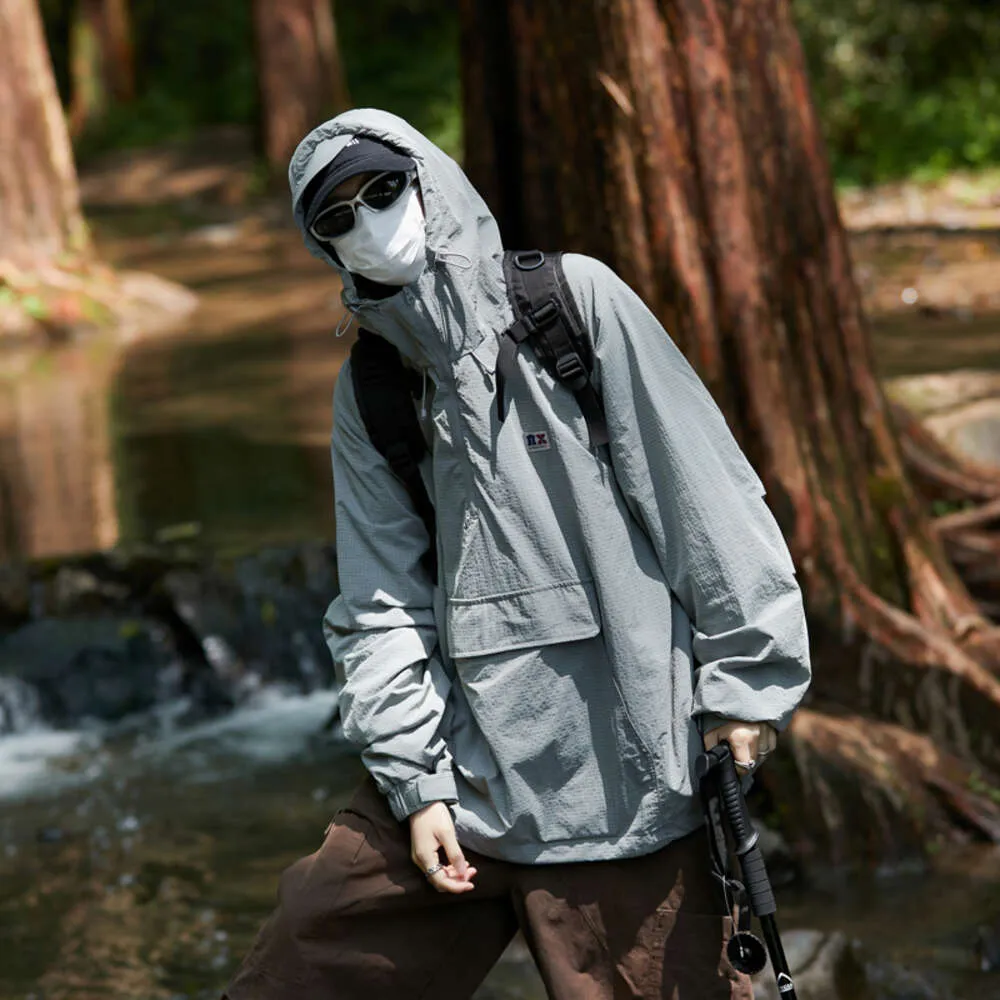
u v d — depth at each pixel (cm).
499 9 691
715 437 356
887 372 1350
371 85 4350
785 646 348
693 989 357
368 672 368
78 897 678
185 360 1823
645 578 356
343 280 357
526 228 691
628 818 357
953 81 2966
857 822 647
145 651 979
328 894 369
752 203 678
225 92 4944
